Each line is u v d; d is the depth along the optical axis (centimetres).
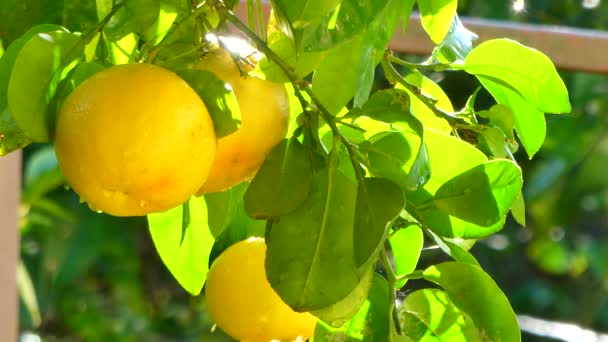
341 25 82
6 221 134
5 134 83
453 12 89
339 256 83
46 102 81
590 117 232
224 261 90
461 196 88
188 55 84
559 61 132
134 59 88
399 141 85
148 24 86
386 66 93
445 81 208
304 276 82
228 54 84
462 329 91
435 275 88
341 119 84
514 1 120
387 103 84
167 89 78
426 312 91
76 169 78
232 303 89
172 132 77
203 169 79
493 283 87
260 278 89
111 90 77
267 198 83
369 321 89
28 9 91
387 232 80
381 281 89
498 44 94
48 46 82
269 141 84
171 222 94
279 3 81
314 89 86
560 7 224
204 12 84
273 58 83
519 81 95
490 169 88
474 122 94
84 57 83
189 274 95
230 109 80
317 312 82
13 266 134
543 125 96
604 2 225
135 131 77
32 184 198
